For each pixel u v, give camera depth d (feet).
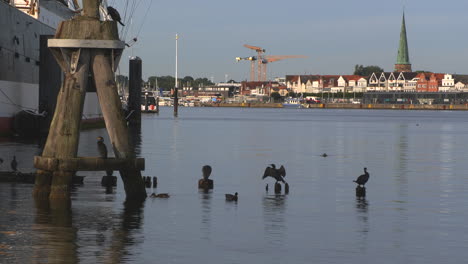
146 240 71.00
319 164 161.27
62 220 79.20
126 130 88.74
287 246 70.28
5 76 215.51
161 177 126.11
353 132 343.67
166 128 354.74
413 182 126.11
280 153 194.08
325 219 85.25
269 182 121.70
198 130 335.88
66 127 86.58
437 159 180.45
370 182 125.18
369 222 83.87
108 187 104.99
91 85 155.74
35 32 248.32
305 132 335.67
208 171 111.55
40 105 223.71
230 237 73.51
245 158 174.29
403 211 92.38
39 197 90.07
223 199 98.99
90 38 85.46
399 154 197.36
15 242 68.54
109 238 71.36
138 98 385.29
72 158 86.79
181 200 96.73
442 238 75.31
